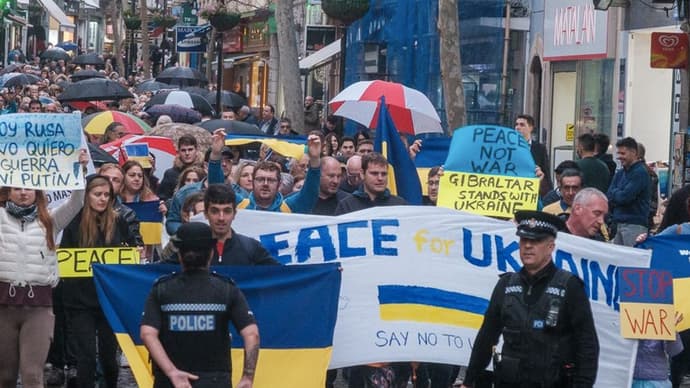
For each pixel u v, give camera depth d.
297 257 12.45
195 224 9.96
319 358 11.75
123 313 11.60
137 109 36.69
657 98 29.17
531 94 35.25
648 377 12.19
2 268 12.33
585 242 12.48
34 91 39.31
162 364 9.74
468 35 37.22
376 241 12.52
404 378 13.28
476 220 12.64
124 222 13.57
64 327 14.80
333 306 11.77
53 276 12.53
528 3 35.50
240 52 68.25
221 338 9.95
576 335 9.86
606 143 20.64
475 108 36.81
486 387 10.59
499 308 10.06
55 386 15.16
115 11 82.62
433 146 19.45
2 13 76.00
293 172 19.02
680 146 22.48
